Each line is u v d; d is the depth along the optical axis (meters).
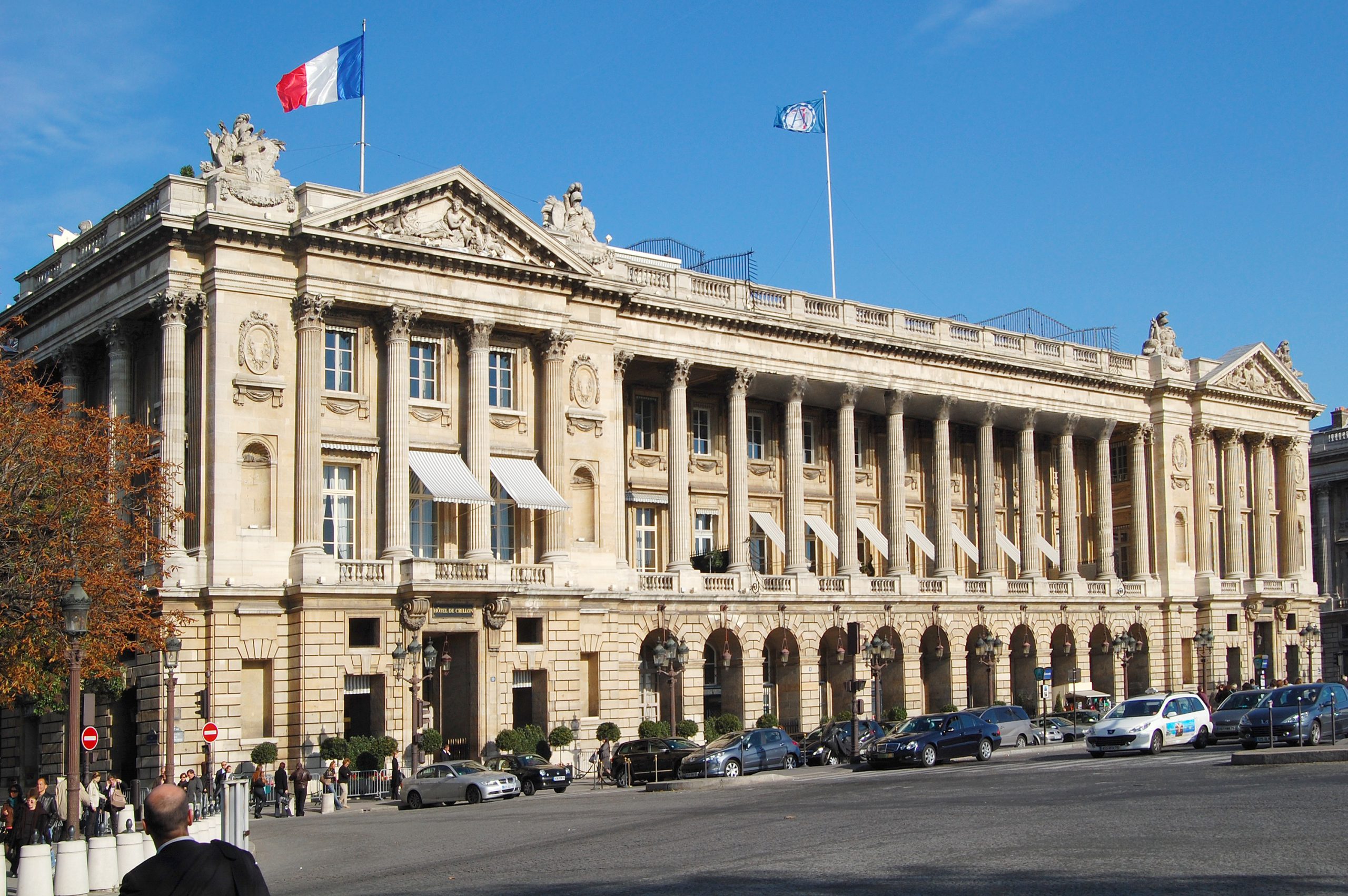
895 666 89.25
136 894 11.70
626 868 27.61
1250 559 114.62
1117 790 37.25
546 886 25.91
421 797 56.59
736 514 82.88
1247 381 112.56
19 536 51.41
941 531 93.25
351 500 67.56
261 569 63.19
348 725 65.62
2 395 55.00
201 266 64.19
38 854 29.95
